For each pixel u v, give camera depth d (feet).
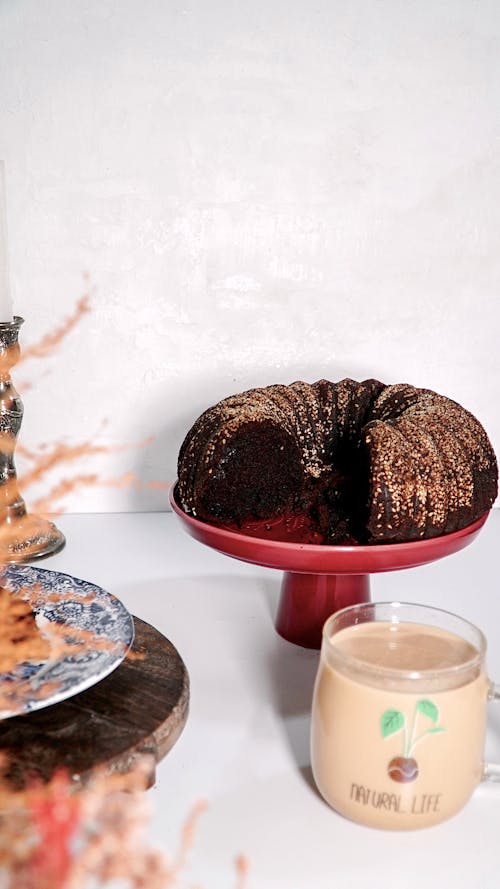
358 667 2.16
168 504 3.71
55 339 3.50
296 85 3.37
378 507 2.59
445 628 2.33
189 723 2.51
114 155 3.37
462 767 2.16
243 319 3.54
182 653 2.79
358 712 2.15
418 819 2.17
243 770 2.36
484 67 3.42
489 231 3.54
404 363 3.64
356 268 3.53
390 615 2.36
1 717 2.16
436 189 3.49
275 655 2.80
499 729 2.49
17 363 3.42
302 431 2.92
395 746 2.14
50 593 2.62
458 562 3.34
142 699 2.36
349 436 2.95
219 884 2.07
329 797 2.23
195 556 3.34
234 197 3.43
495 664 2.72
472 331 3.63
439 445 2.72
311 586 2.81
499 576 3.24
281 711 2.56
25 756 2.18
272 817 2.24
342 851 2.16
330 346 3.59
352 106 3.40
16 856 1.90
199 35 3.30
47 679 2.27
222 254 3.48
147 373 3.56
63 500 3.66
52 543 3.34
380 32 3.36
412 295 3.58
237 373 3.59
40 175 3.36
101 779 2.16
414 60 3.39
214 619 2.96
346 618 2.33
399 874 2.11
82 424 3.60
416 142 3.45
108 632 2.44
